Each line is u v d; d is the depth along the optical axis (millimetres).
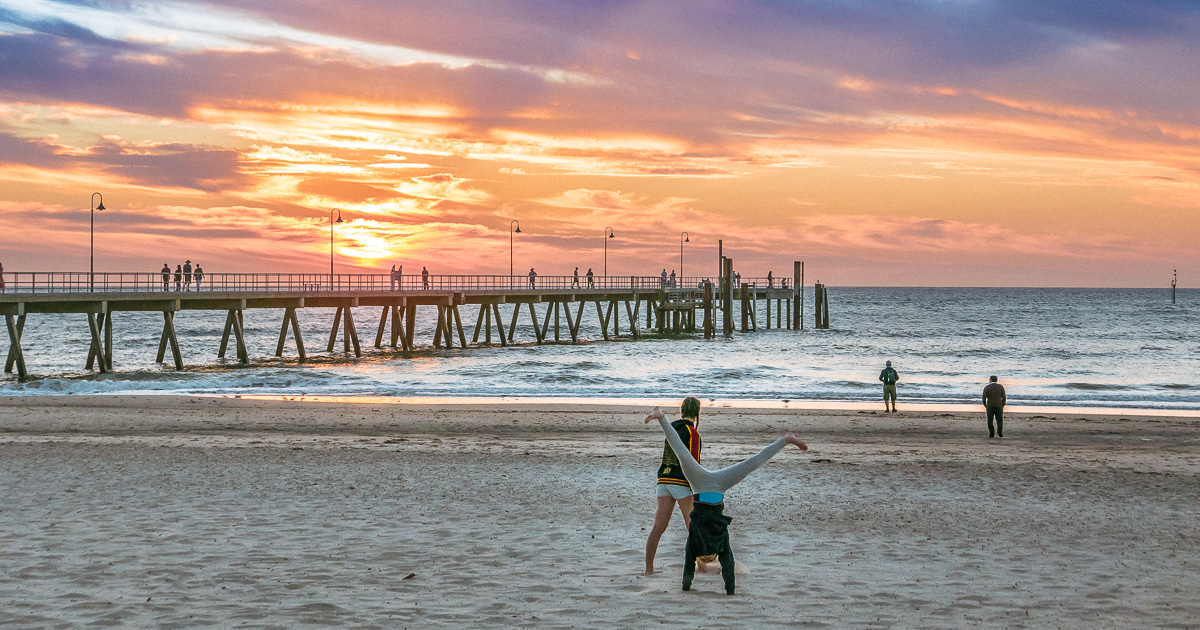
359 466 15688
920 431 23062
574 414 25500
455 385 34312
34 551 9164
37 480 13555
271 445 18656
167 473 14430
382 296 52781
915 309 156375
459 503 12414
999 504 12945
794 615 7203
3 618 6891
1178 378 41875
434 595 7770
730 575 7852
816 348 61969
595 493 13391
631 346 62094
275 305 47312
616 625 6883
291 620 6945
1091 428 23797
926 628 6945
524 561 9141
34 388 32625
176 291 43031
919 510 12453
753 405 29109
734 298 80625
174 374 38000
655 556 9445
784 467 16312
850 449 19656
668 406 28203
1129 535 10922
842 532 10961
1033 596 7988
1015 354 58406
